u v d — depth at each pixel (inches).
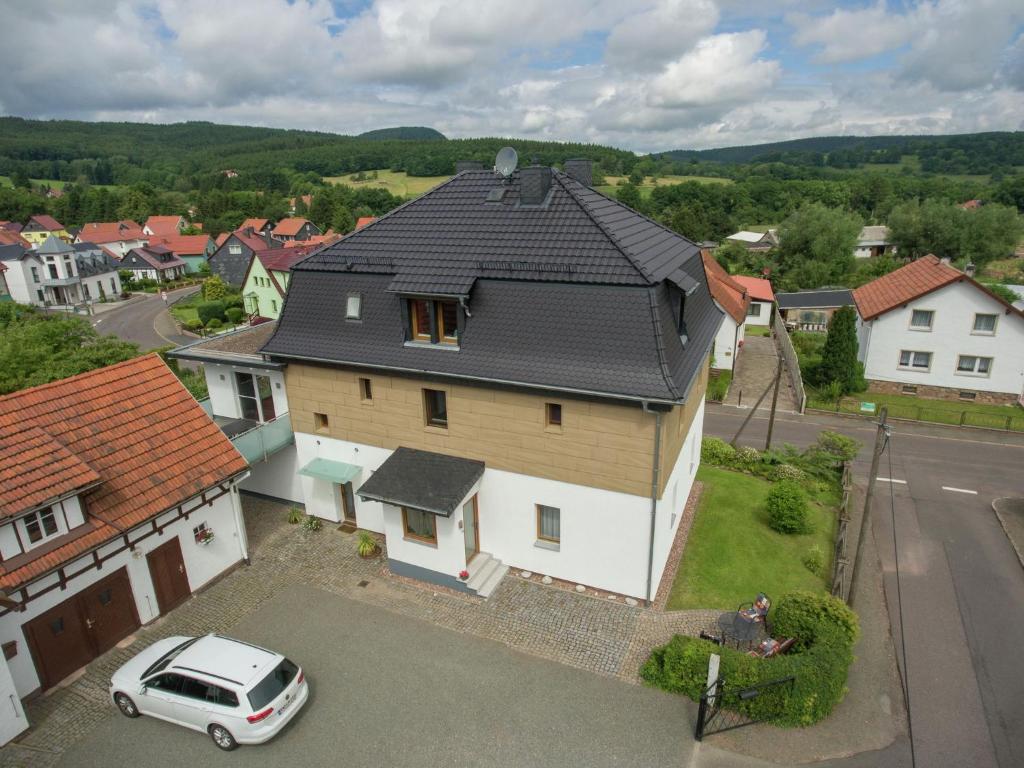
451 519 674.2
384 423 757.9
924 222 3080.7
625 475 633.6
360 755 508.7
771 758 504.4
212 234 5383.9
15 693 523.8
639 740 518.9
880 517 908.0
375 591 714.2
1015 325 1346.0
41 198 6112.2
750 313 2217.0
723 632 610.9
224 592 717.3
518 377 632.4
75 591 588.4
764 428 1291.8
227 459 731.4
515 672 592.4
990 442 1191.6
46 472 562.9
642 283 593.0
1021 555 810.8
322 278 758.5
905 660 621.9
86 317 2957.7
